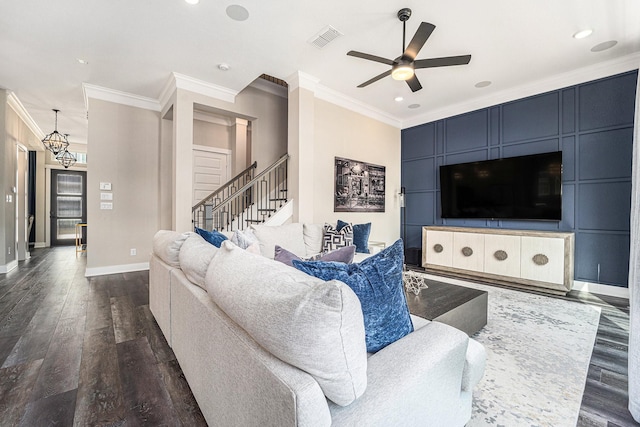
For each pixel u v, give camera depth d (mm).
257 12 2686
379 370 925
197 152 5414
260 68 3775
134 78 4016
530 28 2893
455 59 2645
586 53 3340
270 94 5055
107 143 4398
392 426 837
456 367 1114
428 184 5406
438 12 2676
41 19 2750
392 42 3180
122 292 3451
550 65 3621
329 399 801
